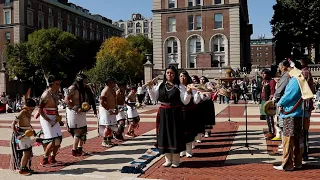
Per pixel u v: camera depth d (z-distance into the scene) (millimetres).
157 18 49125
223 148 9164
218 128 13008
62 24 78438
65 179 6586
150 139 10992
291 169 6883
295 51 45938
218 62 45844
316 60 44719
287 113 6812
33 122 16531
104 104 9695
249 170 6973
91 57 68125
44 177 6754
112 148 9648
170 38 48938
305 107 6961
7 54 57875
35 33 60469
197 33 47812
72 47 63500
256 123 14336
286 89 6793
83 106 8516
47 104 7598
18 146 6996
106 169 7293
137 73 60219
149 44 79062
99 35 96438
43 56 57250
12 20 65812
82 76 8844
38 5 70562
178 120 7117
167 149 7086
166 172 6957
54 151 7883
